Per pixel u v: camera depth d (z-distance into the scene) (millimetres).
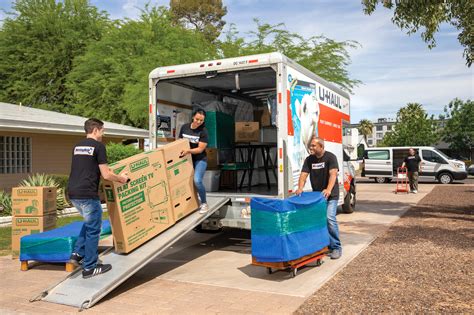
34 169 13430
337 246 6434
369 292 4816
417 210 11750
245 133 8781
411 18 9750
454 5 9578
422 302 4469
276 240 5258
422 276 5387
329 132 8945
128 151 14156
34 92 27172
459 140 43406
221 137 8312
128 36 25344
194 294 5008
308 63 20812
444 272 5539
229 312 4367
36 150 13516
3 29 28094
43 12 28234
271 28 22234
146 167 5973
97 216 5219
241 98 9820
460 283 5074
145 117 22219
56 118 14266
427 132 44094
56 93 28391
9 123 11344
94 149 5180
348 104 10891
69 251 6121
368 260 6270
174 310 4492
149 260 5504
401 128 45875
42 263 6723
